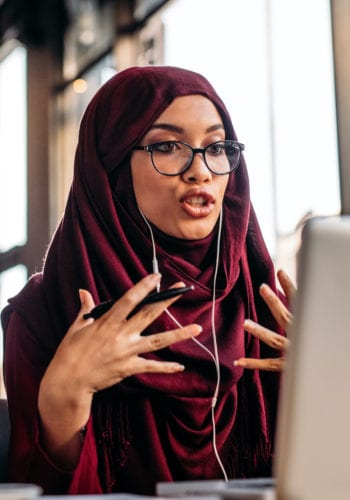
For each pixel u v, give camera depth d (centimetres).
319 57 384
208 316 189
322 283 100
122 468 179
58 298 191
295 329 101
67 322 186
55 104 721
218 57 456
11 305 193
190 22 493
